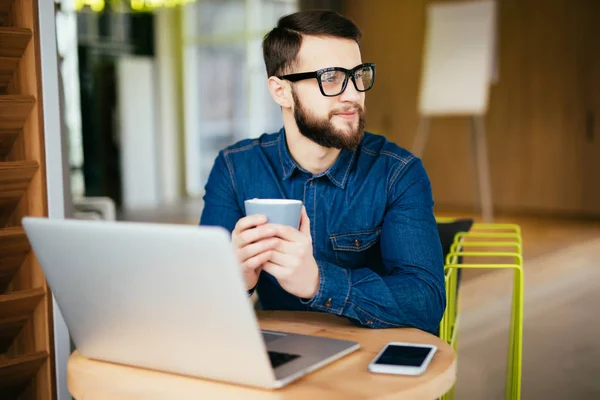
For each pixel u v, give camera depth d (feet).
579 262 15.40
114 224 3.00
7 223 5.24
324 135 4.64
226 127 34.04
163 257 2.93
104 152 29.96
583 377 9.05
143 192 32.37
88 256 3.16
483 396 8.56
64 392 5.20
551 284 13.64
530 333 10.85
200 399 3.13
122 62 31.24
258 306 6.00
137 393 3.27
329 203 5.15
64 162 5.89
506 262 15.23
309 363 3.36
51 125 5.08
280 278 3.95
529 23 22.81
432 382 3.22
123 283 3.14
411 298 4.33
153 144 32.81
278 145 5.36
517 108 23.26
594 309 11.97
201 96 34.30
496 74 21.06
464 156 24.36
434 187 25.21
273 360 3.41
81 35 29.48
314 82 4.58
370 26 25.88
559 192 22.65
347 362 3.50
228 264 2.78
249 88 33.04
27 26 4.98
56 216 5.13
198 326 3.05
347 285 4.14
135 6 27.63
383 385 3.16
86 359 3.66
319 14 4.69
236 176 5.45
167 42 33.32
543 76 22.70
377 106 26.05
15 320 5.05
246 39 32.71
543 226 20.57
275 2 31.09
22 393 5.21
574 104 22.18
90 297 3.33
